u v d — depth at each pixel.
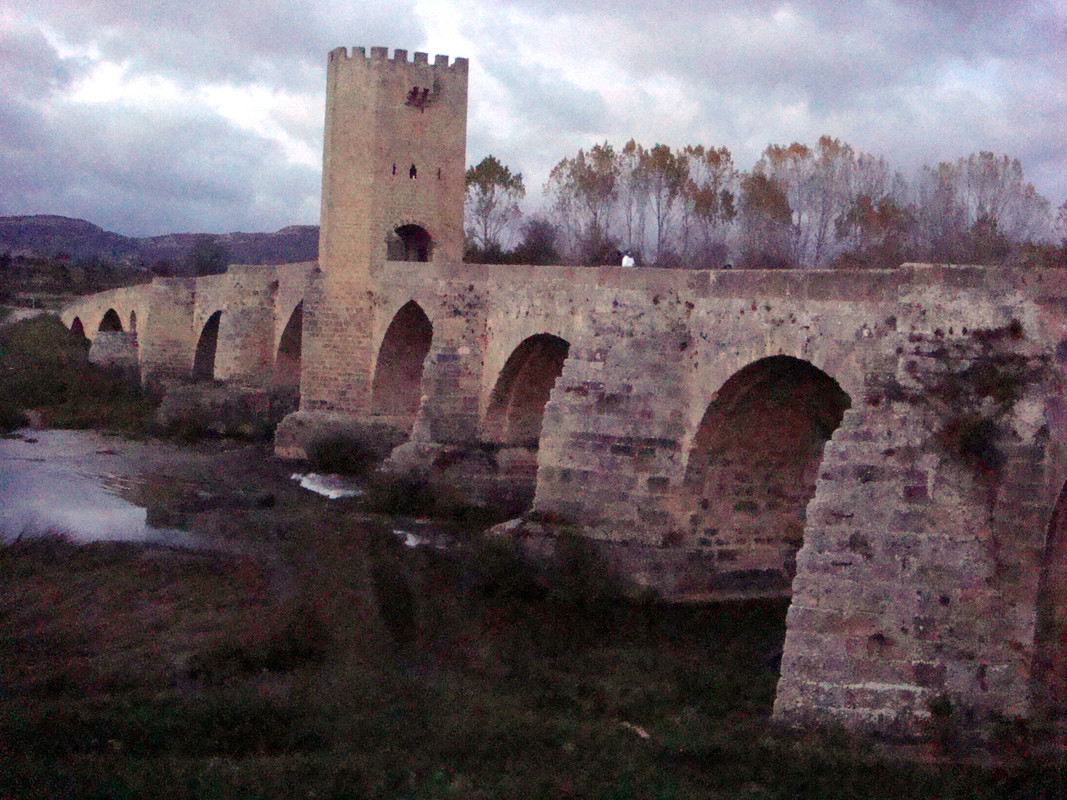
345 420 47.25
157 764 17.83
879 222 48.66
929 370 20.41
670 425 28.78
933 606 19.50
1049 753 18.11
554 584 28.00
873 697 19.45
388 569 30.00
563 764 18.14
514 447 39.41
